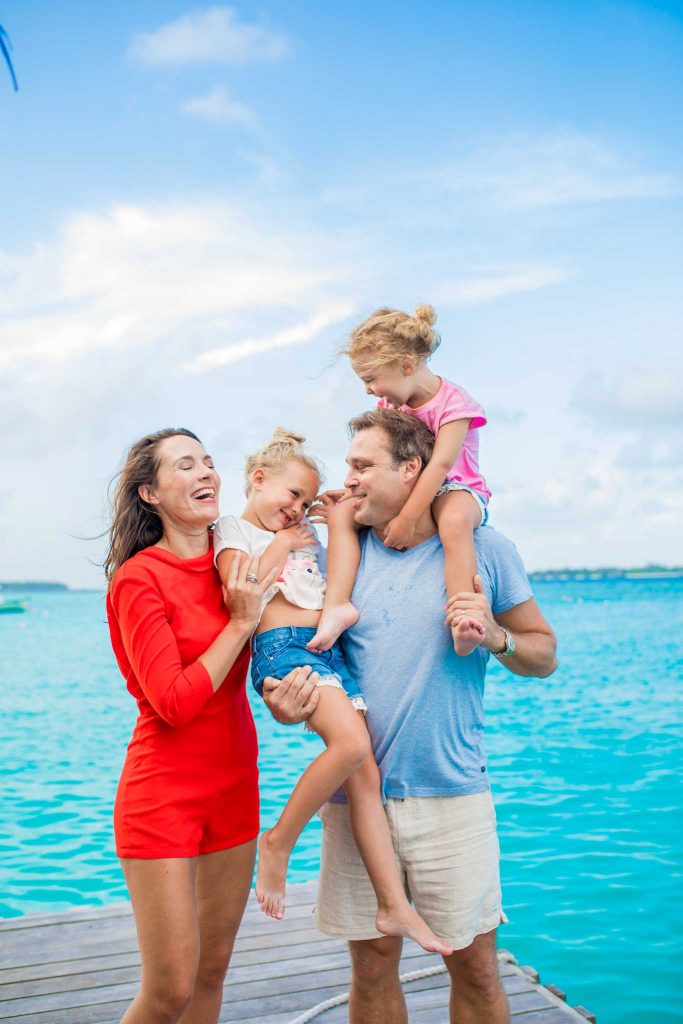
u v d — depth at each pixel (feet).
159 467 10.02
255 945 15.49
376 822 9.93
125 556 10.42
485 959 10.28
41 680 68.80
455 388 11.56
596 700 50.67
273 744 39.81
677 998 16.24
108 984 14.19
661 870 22.49
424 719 10.11
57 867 24.56
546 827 26.37
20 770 36.22
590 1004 16.10
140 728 9.85
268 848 9.86
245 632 9.71
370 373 11.43
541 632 10.90
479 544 10.76
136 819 9.43
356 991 10.71
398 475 10.45
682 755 35.68
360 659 10.48
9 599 335.06
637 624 113.91
